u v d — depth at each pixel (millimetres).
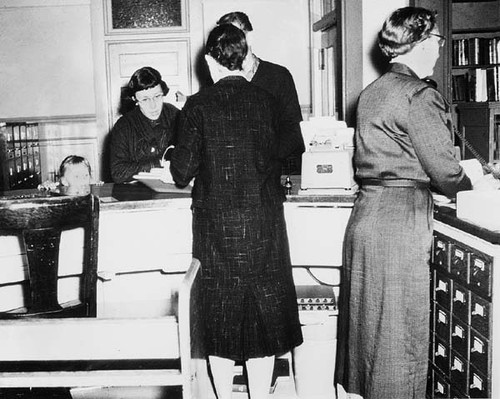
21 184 6406
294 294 2492
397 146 2178
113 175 3322
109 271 2658
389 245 2170
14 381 1939
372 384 2268
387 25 2203
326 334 2775
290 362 3051
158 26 6395
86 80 6504
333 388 2830
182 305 1891
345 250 2402
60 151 6570
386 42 2223
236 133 2291
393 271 2174
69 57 6465
